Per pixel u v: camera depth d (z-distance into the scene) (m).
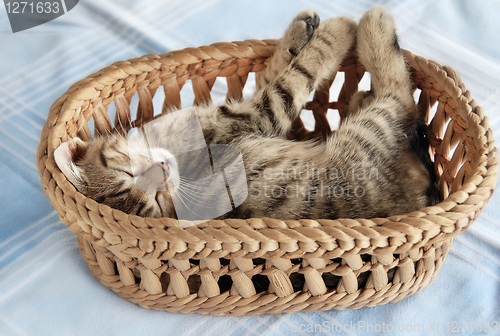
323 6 1.02
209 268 0.67
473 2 1.01
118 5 1.02
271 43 0.81
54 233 0.78
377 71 0.79
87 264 0.75
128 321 0.71
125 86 0.78
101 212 0.66
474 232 0.77
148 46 0.97
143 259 0.67
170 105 0.81
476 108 0.72
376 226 0.65
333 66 0.80
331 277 0.69
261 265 0.68
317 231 0.65
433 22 0.99
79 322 0.71
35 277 0.74
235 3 1.04
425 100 0.79
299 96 0.78
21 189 0.81
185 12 1.02
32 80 0.93
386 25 0.79
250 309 0.70
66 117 0.73
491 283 0.74
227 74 0.82
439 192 0.75
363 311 0.72
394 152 0.75
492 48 0.96
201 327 0.71
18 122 0.88
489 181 0.67
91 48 0.97
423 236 0.65
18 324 0.71
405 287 0.70
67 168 0.69
